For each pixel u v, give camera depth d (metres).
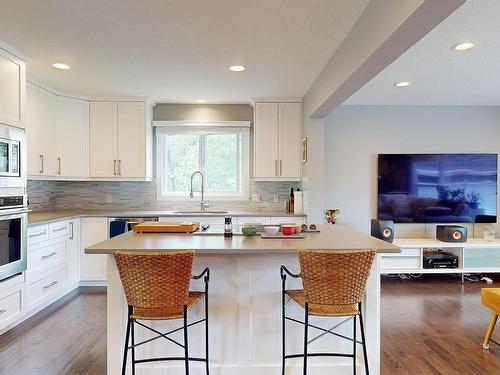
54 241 3.66
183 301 1.86
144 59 3.25
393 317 3.38
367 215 5.03
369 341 2.25
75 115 4.43
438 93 4.41
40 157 3.99
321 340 2.31
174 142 5.07
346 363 2.30
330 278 1.84
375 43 2.16
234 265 2.30
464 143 5.06
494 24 2.54
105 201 4.93
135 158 4.61
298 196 4.52
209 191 5.07
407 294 4.12
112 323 2.19
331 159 5.02
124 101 4.59
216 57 3.20
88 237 4.24
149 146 4.75
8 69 2.93
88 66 3.44
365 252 1.83
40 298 3.39
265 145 4.63
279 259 2.30
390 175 4.95
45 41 2.86
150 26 2.60
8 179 2.87
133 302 1.85
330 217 4.17
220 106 4.95
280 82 3.94
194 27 2.60
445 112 5.06
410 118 5.04
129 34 2.73
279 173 4.63
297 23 2.53
